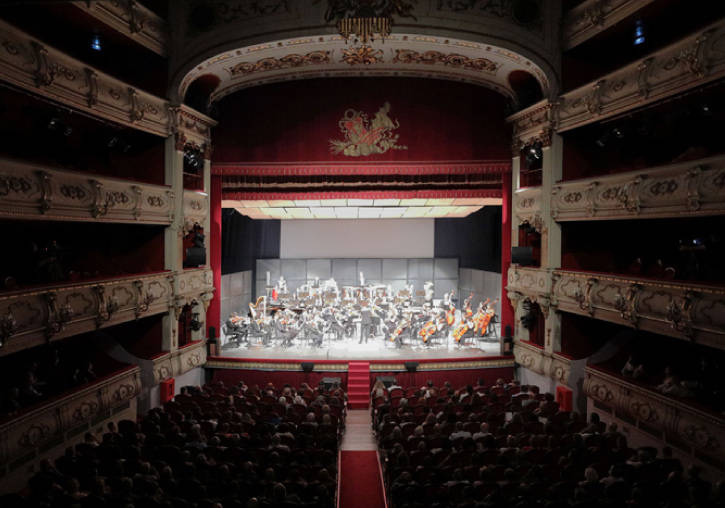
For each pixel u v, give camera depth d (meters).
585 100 16.17
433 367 20.50
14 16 14.75
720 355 14.50
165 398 17.42
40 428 11.69
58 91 12.88
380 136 21.36
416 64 20.02
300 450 10.93
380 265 30.55
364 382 19.98
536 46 17.44
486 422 13.14
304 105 21.33
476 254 29.45
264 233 30.41
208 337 21.00
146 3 17.50
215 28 17.48
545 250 18.02
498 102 21.30
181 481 8.88
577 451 10.34
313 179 22.00
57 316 12.24
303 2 17.06
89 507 8.24
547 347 18.09
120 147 17.64
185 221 18.59
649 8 14.48
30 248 15.00
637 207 13.79
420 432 12.53
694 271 13.71
